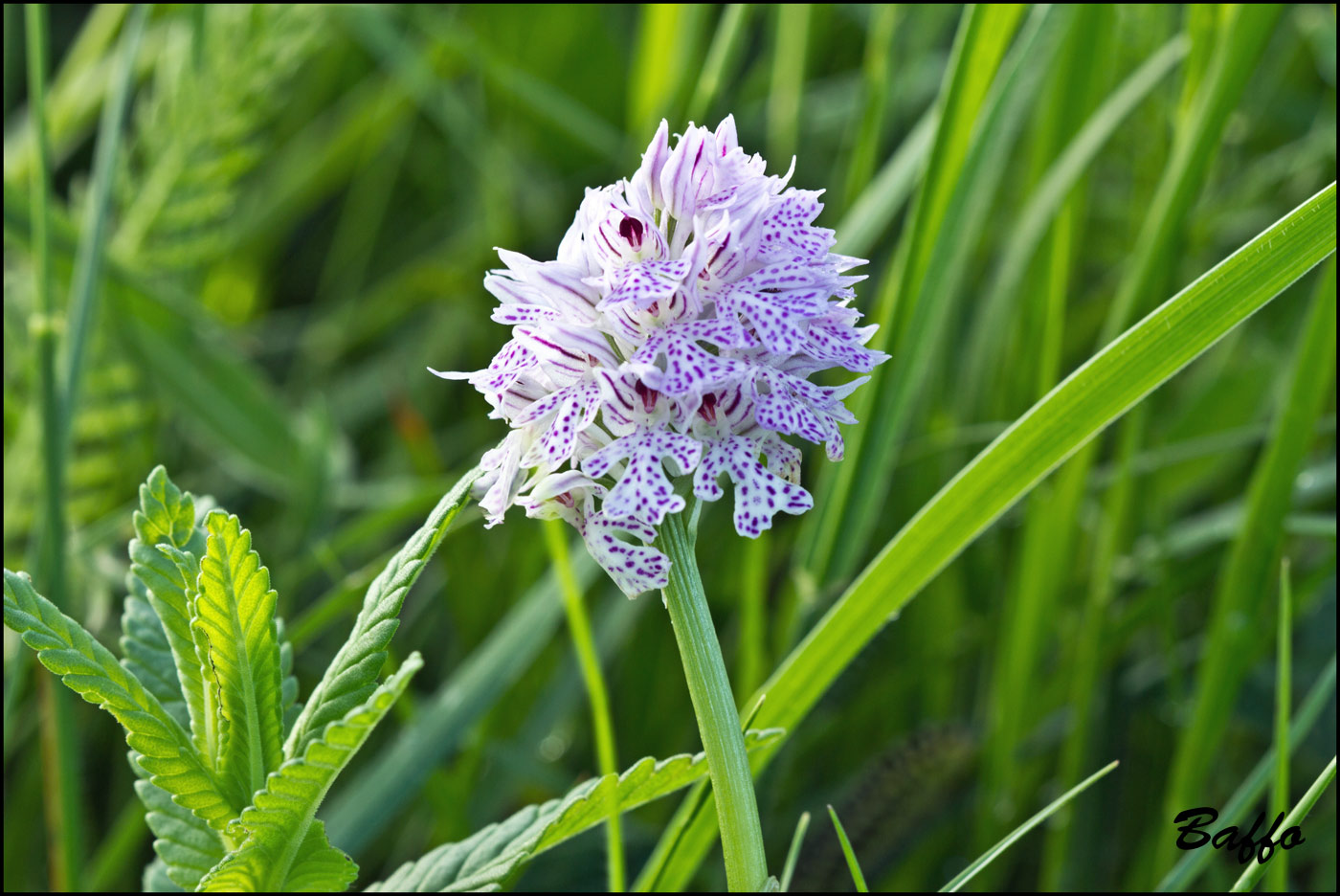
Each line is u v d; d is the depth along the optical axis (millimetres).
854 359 345
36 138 458
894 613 392
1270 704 504
